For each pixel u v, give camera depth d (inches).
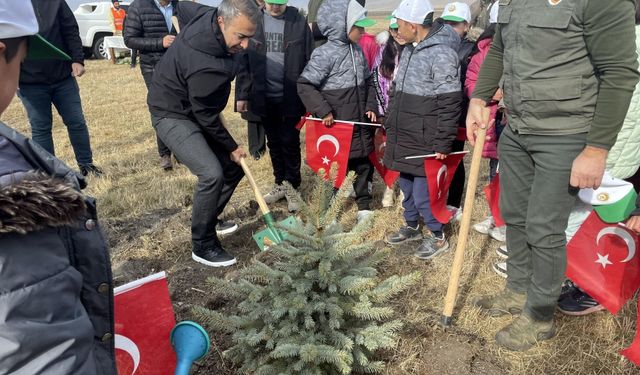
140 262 133.3
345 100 143.2
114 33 607.5
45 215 31.8
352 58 142.6
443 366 93.7
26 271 31.3
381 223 153.5
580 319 104.5
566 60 79.1
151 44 190.9
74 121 185.8
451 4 154.6
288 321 83.1
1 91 35.0
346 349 81.2
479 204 165.2
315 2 199.9
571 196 87.9
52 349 31.9
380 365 85.1
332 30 139.7
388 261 132.0
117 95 383.9
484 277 122.5
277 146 167.5
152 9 190.7
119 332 66.7
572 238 102.6
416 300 113.3
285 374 79.2
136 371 69.2
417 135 124.8
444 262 130.3
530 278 105.7
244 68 160.6
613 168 96.7
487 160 211.5
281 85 158.7
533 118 85.7
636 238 93.5
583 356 94.7
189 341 63.5
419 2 119.2
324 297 83.5
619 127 76.2
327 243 84.9
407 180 135.7
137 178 194.1
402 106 126.1
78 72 182.7
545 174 86.9
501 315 107.3
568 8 76.0
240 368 88.7
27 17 35.5
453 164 129.6
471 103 100.6
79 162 194.4
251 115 167.2
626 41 72.2
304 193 173.5
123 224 156.0
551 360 94.3
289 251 84.4
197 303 113.6
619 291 97.8
